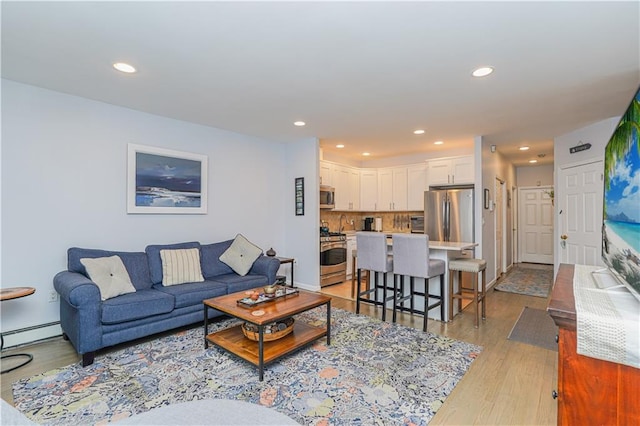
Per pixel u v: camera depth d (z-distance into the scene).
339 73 2.64
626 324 1.06
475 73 2.63
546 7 1.76
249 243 4.25
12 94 2.84
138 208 3.65
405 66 2.51
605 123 3.94
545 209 7.74
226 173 4.59
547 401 2.05
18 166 2.88
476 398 2.08
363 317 3.74
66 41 2.16
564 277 1.87
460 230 5.10
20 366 2.49
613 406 1.12
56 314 3.09
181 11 1.81
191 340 3.02
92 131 3.32
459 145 5.50
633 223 1.36
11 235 2.85
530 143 5.33
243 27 1.98
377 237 3.69
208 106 3.50
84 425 1.81
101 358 2.63
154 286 3.44
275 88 2.98
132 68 2.57
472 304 4.30
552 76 2.68
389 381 2.28
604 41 2.12
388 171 6.52
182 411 0.99
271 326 2.71
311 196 5.08
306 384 2.24
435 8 1.78
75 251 3.04
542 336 3.14
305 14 1.84
